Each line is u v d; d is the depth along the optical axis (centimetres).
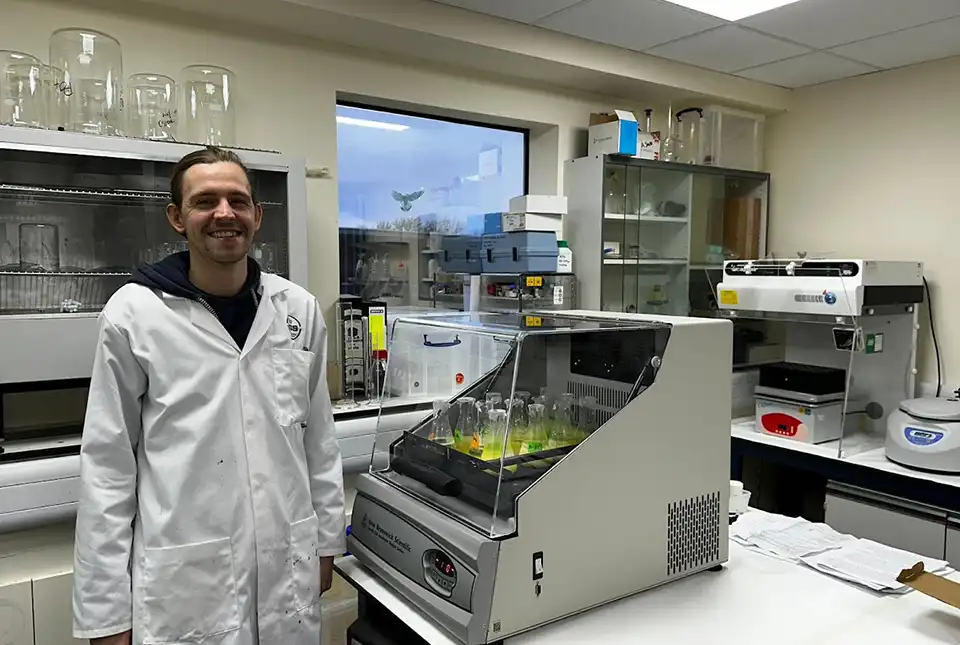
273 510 147
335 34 264
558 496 133
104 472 135
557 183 349
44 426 215
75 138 187
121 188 207
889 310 301
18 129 179
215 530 140
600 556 140
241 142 253
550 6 266
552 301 324
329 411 166
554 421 154
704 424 155
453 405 163
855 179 363
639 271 358
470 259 335
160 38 236
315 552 156
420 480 153
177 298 142
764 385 325
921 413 269
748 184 395
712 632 133
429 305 325
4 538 184
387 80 288
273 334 153
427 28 261
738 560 168
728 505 162
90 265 211
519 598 128
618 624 136
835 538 181
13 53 206
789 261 311
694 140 373
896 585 151
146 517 137
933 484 259
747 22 282
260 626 145
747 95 371
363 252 306
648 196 355
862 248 361
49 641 184
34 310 198
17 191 196
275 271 231
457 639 128
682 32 295
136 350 136
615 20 282
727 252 388
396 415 175
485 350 161
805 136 385
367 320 261
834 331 300
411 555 141
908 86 340
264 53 257
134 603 135
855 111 362
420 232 323
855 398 310
